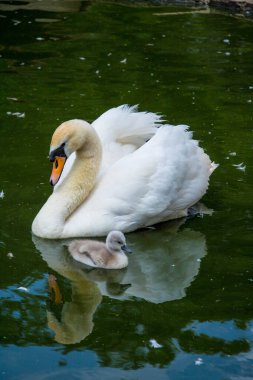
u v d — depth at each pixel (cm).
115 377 795
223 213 1171
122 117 1200
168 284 988
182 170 1145
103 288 982
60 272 1016
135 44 1930
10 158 1314
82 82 1683
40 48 1898
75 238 1109
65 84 1672
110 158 1187
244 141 1396
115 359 824
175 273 1016
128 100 1580
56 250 1077
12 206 1166
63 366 813
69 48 1902
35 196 1195
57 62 1808
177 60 1820
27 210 1159
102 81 1691
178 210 1162
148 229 1145
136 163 1131
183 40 1959
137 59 1827
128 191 1116
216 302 937
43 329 880
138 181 1120
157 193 1123
